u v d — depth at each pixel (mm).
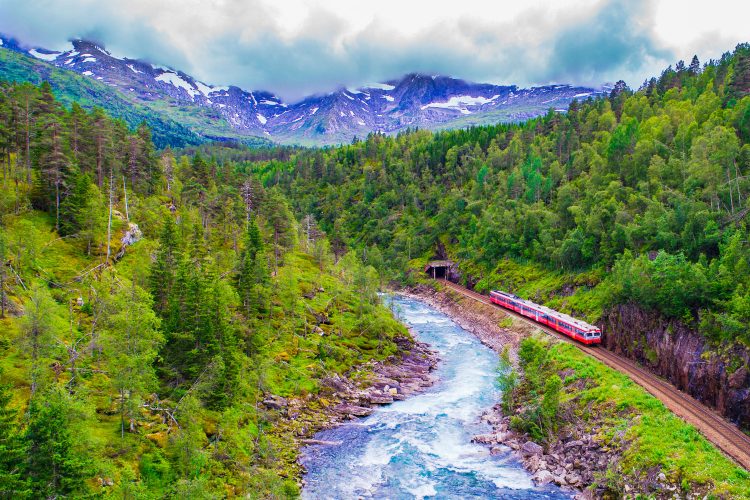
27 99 96625
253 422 67750
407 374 92625
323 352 91812
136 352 49625
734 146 97438
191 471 48719
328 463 62281
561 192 135000
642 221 97875
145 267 78188
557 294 116875
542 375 81688
